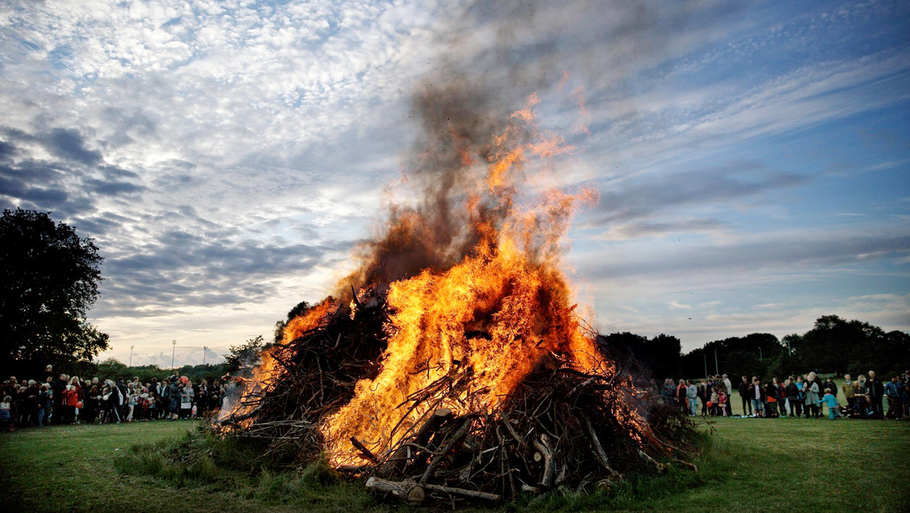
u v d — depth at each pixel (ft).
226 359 67.56
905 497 22.31
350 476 25.77
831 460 31.07
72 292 136.05
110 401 62.13
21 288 128.67
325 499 22.75
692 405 69.67
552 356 33.45
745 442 38.47
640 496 22.98
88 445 38.75
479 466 24.95
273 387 34.63
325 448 28.27
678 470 27.37
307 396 33.04
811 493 23.39
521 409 27.94
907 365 206.28
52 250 131.34
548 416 27.61
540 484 23.09
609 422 28.84
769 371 240.12
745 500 22.38
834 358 242.99
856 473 27.32
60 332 130.93
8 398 51.39
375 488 23.08
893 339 232.32
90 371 140.56
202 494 23.76
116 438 43.24
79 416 62.34
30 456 33.68
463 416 26.63
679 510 21.02
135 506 21.68
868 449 34.91
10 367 124.57
